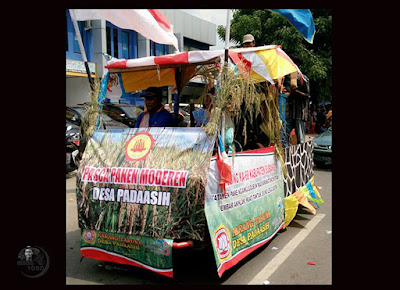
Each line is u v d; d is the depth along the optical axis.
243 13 15.77
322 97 18.02
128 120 10.51
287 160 5.14
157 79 4.90
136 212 3.38
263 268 3.85
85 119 4.16
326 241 4.66
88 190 3.66
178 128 3.62
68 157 8.25
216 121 3.43
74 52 15.27
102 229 3.54
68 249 4.43
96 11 4.20
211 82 5.05
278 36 14.30
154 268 3.30
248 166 3.95
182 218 3.20
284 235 4.90
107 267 3.88
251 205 3.94
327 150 10.03
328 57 15.81
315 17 15.64
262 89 4.80
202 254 4.20
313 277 3.63
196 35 20.67
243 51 3.91
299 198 5.46
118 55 17.23
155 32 4.63
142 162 3.52
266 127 4.81
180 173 3.29
